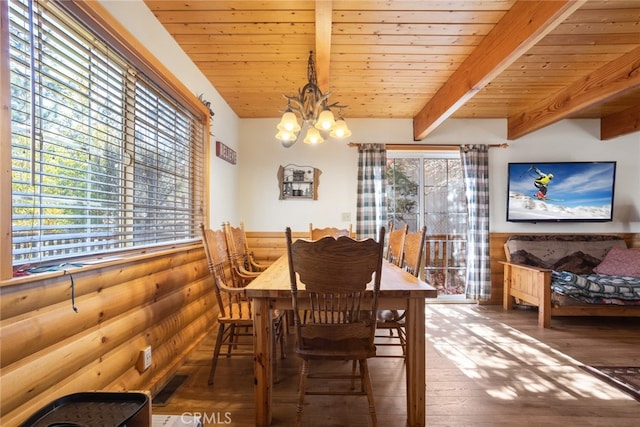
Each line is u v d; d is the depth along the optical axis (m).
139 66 1.85
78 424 0.94
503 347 2.58
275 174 4.03
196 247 2.54
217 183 3.22
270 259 3.98
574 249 3.76
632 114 3.62
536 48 2.42
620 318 3.37
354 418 1.65
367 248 1.39
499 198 4.03
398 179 4.13
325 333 1.48
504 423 1.62
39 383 1.11
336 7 1.95
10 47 1.08
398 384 2.00
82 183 1.46
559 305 3.13
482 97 3.37
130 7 1.78
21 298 1.05
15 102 1.12
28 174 1.17
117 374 1.55
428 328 3.04
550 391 1.92
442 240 4.11
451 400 1.82
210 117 2.96
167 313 2.06
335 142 4.01
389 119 4.03
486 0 1.90
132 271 1.69
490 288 3.87
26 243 1.18
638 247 3.92
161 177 2.16
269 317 1.62
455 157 4.14
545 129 4.04
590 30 2.18
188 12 2.02
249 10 2.00
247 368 2.20
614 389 1.94
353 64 2.68
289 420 1.63
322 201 4.01
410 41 2.33
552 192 3.96
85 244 1.44
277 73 2.86
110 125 1.58
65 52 1.32
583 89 2.90
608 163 3.91
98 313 1.41
